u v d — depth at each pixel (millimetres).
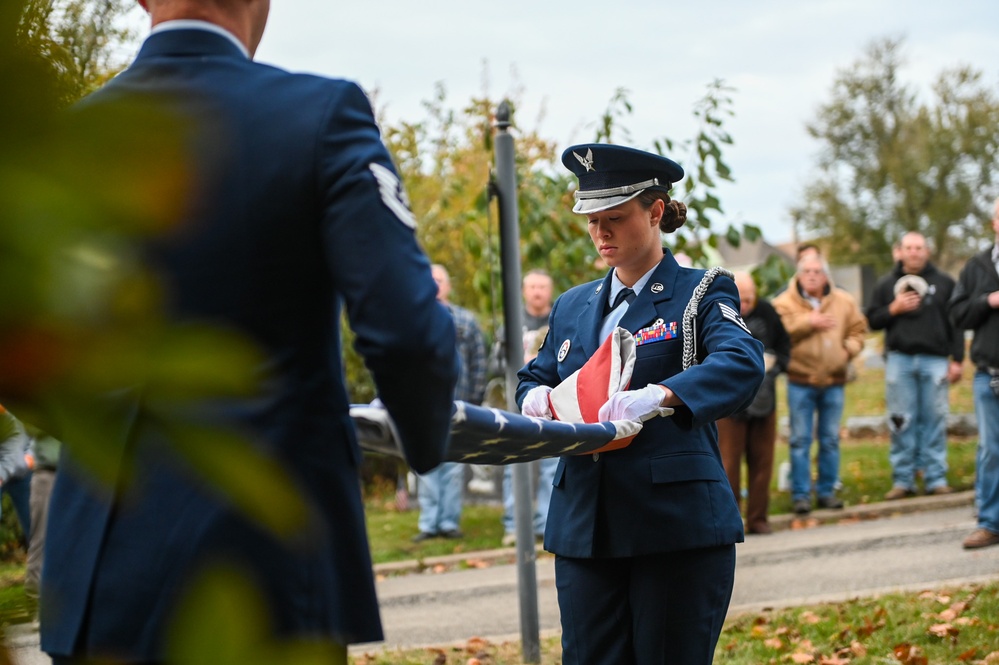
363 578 2064
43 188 600
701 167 10812
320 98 2002
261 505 713
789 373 11859
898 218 67250
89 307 618
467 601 9023
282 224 1927
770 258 12031
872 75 67688
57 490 2004
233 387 696
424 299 1925
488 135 9352
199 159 663
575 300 4332
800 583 8648
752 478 11211
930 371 12148
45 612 757
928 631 6711
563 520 4012
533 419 3041
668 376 3959
